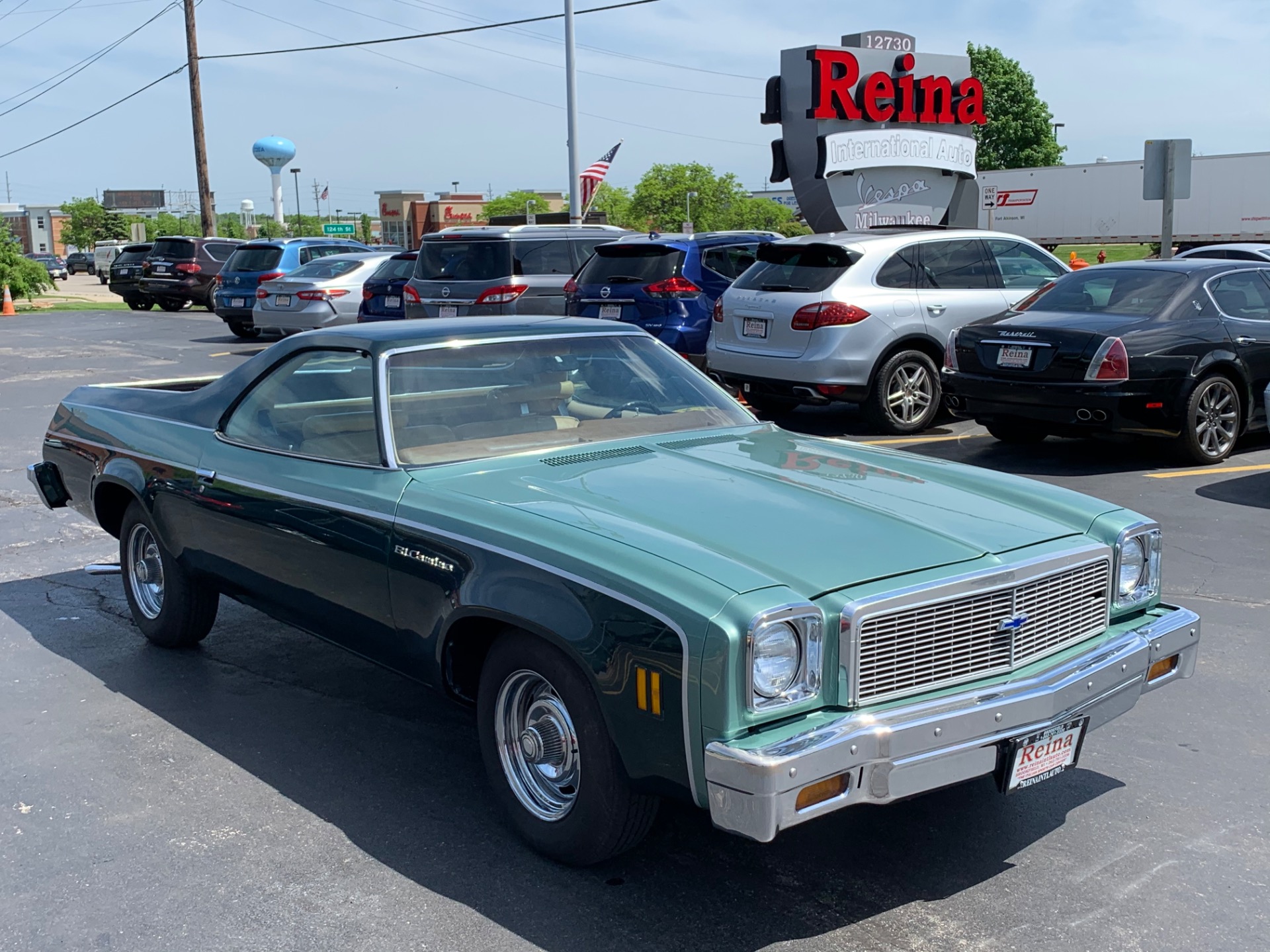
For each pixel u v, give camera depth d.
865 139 16.20
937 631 3.07
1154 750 4.22
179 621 5.25
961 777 3.03
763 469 3.94
